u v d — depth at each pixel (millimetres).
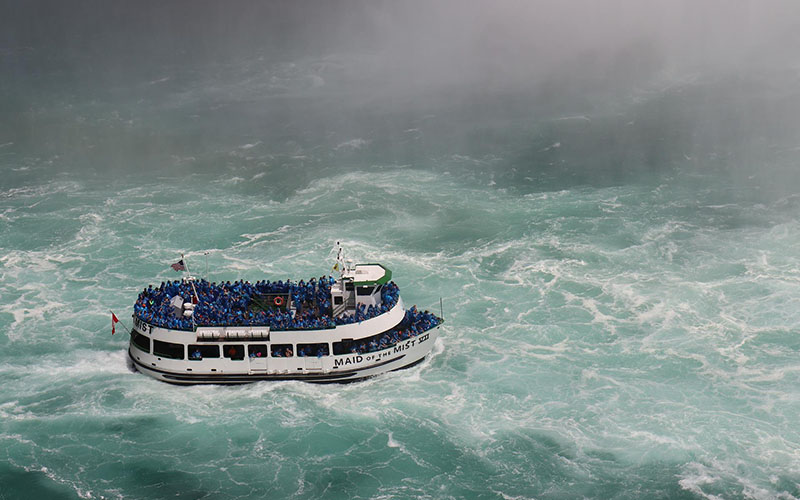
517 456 71312
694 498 66312
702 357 84000
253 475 69625
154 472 69812
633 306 93562
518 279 100188
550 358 84500
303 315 78938
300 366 78750
